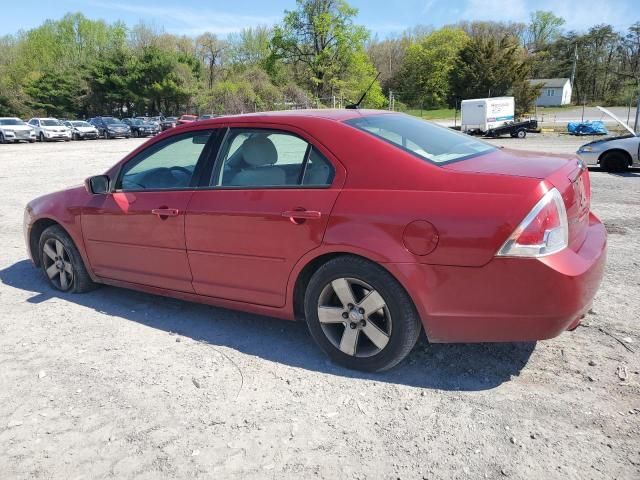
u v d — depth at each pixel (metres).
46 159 20.98
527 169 2.88
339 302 3.22
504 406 2.79
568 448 2.45
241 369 3.30
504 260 2.65
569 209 2.81
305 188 3.21
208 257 3.62
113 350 3.60
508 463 2.37
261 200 3.33
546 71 91.56
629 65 82.44
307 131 3.31
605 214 7.72
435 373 3.15
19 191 11.59
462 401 2.86
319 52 63.94
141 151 4.12
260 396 2.98
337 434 2.62
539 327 2.69
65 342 3.74
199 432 2.67
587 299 2.76
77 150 27.28
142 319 4.13
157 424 2.75
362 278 2.99
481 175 2.82
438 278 2.79
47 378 3.24
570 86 88.81
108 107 63.31
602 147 12.83
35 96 64.25
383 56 93.00
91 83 61.28
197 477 2.35
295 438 2.60
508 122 36.84
